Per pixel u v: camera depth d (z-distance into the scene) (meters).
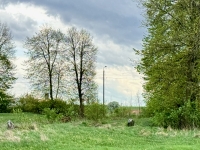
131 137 28.62
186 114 35.91
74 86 66.19
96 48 66.81
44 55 67.38
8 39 68.12
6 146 22.75
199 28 36.62
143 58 39.91
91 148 21.66
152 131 32.19
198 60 37.25
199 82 37.09
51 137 26.14
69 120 44.06
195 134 29.38
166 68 37.50
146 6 39.88
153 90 40.09
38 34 67.19
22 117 37.97
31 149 21.88
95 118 45.81
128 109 58.41
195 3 37.84
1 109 68.81
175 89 37.59
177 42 37.69
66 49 67.06
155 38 38.59
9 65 68.06
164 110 38.19
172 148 20.94
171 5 38.81
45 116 42.22
